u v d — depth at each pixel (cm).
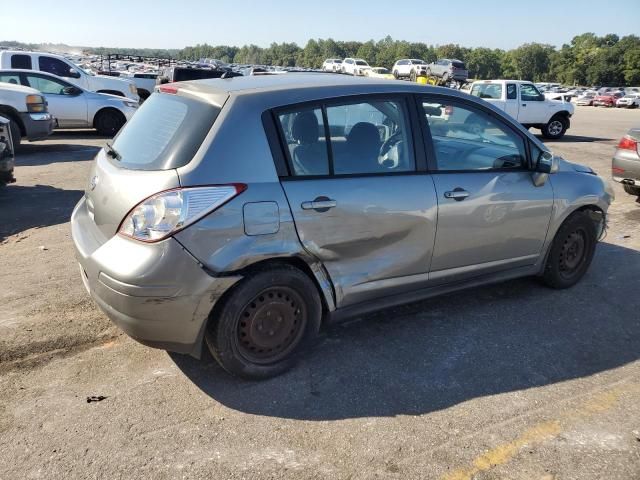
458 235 376
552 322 409
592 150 1468
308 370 335
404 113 358
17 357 339
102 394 306
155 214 277
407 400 308
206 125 298
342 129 332
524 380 332
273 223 299
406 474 252
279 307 316
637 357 364
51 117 1097
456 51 15050
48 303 413
